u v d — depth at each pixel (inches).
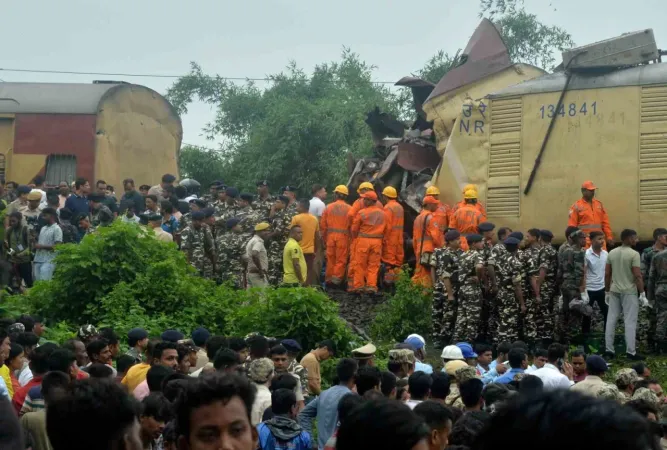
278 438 327.9
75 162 1102.4
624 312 679.1
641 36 793.6
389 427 133.5
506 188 825.5
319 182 1456.7
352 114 1502.2
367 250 860.0
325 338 623.2
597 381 458.9
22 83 1149.7
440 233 814.5
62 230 832.3
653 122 774.5
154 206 876.6
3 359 377.1
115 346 455.5
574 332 702.5
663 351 693.9
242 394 169.3
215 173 1571.1
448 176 850.8
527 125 820.0
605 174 785.6
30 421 289.9
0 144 1112.8
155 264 684.1
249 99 1727.4
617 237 777.6
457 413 322.7
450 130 904.3
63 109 1106.1
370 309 828.6
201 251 813.9
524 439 93.1
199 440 166.2
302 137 1464.1
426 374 378.9
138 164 1147.9
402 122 1079.0
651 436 93.8
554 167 806.5
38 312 677.3
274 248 847.7
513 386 435.5
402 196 924.6
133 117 1144.2
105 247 690.2
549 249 706.8
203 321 676.7
